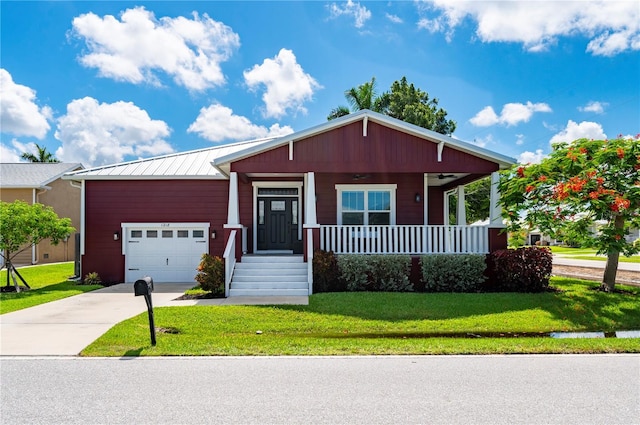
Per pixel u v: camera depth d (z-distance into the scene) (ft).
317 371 17.57
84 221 50.11
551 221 36.17
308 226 38.81
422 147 39.70
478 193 93.76
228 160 38.88
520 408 13.57
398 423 12.44
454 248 40.60
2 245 43.39
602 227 36.60
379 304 31.53
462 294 35.14
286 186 49.67
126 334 23.66
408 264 38.17
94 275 48.67
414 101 88.94
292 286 37.37
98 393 14.96
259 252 49.29
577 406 13.74
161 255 50.44
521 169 37.27
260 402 14.08
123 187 50.42
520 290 37.09
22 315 29.35
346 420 12.64
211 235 50.14
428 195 55.47
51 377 16.78
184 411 13.34
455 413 13.19
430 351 20.63
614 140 35.27
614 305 31.40
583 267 65.98
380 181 46.42
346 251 39.93
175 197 50.39
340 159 39.37
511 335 25.76
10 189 75.51
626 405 13.83
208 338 23.47
